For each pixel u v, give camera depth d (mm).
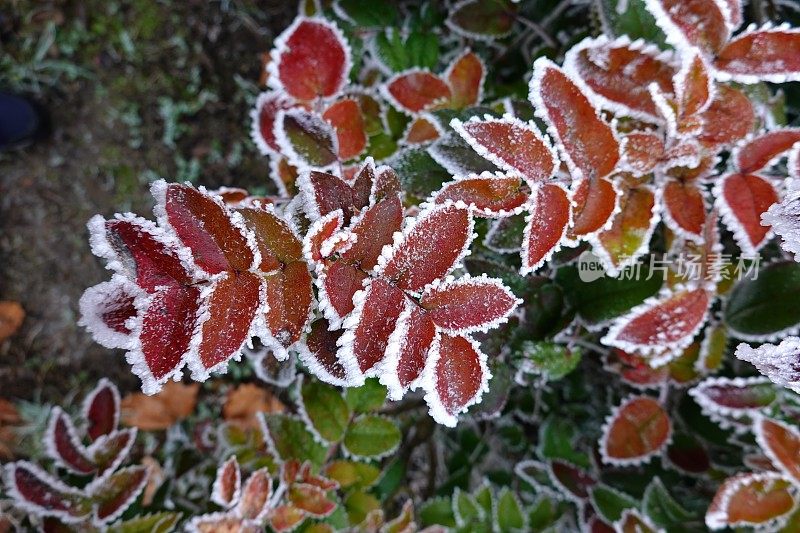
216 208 413
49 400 959
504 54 709
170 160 959
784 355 441
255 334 420
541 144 459
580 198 472
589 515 668
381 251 438
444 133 535
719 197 491
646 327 517
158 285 400
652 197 500
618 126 514
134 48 947
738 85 533
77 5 936
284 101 552
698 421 625
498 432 754
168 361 394
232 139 958
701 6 470
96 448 586
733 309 567
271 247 429
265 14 946
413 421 712
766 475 535
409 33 694
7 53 931
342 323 429
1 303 965
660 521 615
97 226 390
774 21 594
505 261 584
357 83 710
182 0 943
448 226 436
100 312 404
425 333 430
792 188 446
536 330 575
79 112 958
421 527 704
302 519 582
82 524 570
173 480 737
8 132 881
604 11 533
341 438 605
